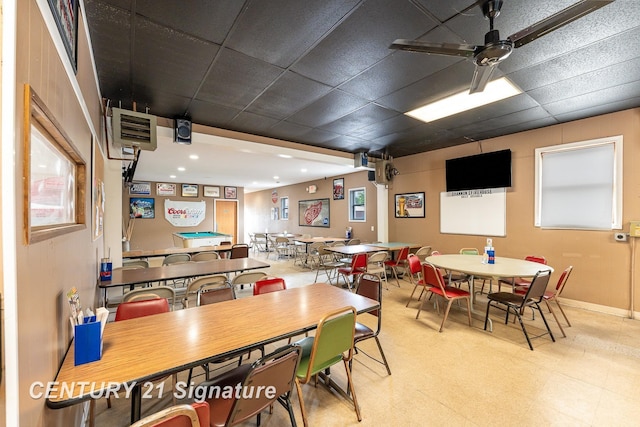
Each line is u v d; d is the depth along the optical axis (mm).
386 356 2549
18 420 706
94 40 1989
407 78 2641
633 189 3402
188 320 1746
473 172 4906
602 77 2621
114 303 3070
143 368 1193
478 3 1686
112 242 3514
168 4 1669
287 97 3037
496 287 4824
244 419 1274
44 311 953
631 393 1999
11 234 685
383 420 1770
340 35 1997
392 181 6461
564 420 1752
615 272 3535
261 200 12484
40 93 882
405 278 5766
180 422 882
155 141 2992
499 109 3441
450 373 2273
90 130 1943
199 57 2246
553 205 4047
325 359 1634
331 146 5289
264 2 1668
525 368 2334
